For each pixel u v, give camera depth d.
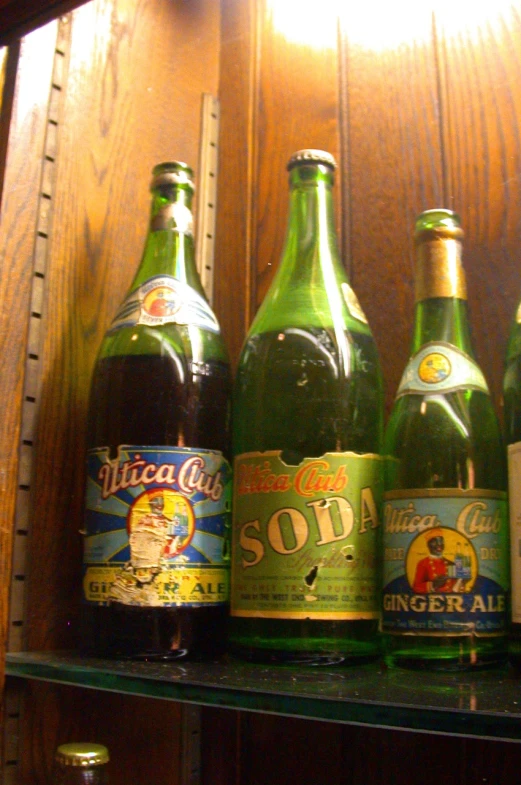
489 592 0.48
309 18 0.80
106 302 0.67
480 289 0.64
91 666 0.50
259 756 0.65
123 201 0.70
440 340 0.60
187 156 0.79
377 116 0.74
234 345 0.77
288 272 0.66
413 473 0.57
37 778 0.55
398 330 0.68
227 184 0.81
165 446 0.54
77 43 0.67
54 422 0.60
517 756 0.55
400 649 0.50
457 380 0.58
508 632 0.50
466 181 0.67
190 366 0.61
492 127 0.67
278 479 0.51
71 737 0.58
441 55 0.71
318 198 0.66
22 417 0.57
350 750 0.61
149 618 0.52
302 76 0.79
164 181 0.66
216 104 0.83
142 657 0.52
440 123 0.70
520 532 0.47
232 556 0.54
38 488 0.58
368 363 0.63
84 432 0.63
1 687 0.53
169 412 0.59
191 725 0.67
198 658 0.53
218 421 0.62
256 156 0.80
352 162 0.74
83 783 0.50
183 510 0.53
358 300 0.70
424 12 0.73
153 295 0.63
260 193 0.79
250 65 0.83
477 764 0.56
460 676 0.48
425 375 0.58
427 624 0.48
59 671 0.50
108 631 0.53
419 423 0.58
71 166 0.65
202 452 0.55
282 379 0.61
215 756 0.67
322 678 0.47
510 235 0.64
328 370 0.60
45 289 0.61
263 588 0.50
